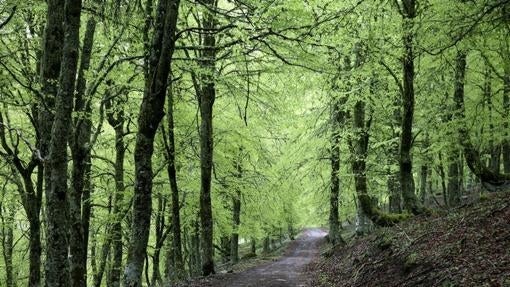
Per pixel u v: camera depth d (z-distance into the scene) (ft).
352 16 35.12
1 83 38.68
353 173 58.75
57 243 22.82
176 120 62.75
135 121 54.34
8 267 80.48
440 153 64.23
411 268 29.94
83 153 34.88
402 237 38.55
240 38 31.86
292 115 60.34
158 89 27.02
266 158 70.79
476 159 50.65
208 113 56.80
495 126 53.78
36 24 39.65
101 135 58.44
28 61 41.55
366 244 50.60
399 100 60.29
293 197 84.84
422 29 34.73
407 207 49.78
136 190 27.53
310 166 71.97
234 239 92.17
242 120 63.57
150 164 27.84
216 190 71.72
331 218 78.43
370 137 66.95
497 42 38.65
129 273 26.99
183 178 67.26
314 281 48.98
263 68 40.42
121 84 38.81
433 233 34.60
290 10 33.06
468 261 25.32
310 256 94.84
